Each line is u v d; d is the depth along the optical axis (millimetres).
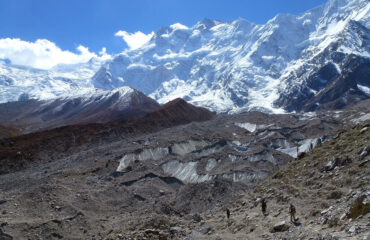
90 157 124438
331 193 34906
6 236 50531
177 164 109312
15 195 68625
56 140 155125
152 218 51500
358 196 28516
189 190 75312
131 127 183875
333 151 46812
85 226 57781
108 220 62250
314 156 49312
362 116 185500
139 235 44469
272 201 41938
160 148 125250
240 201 50531
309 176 43688
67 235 53906
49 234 53031
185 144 132375
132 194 80875
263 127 190625
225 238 35156
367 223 24250
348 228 24953
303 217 32531
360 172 36219
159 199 78562
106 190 78562
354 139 46562
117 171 103500
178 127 182625
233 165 102750
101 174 103688
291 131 166875
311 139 150125
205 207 67750
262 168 101188
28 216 58406
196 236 40125
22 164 130250
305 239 26734
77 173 101875
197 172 100812
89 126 176375
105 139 167000
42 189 69188
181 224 48938
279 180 48688
